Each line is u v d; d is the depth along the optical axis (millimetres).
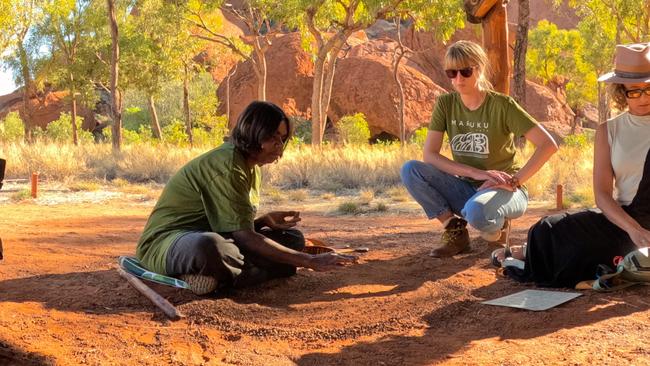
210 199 4082
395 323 3717
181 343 3422
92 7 30953
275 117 3973
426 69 47500
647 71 4094
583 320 3639
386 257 5387
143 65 30625
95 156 15375
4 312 3871
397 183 12477
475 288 4344
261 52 27938
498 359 3105
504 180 4695
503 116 4875
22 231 7227
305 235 6770
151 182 13242
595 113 50375
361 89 42000
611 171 4332
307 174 12812
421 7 24062
